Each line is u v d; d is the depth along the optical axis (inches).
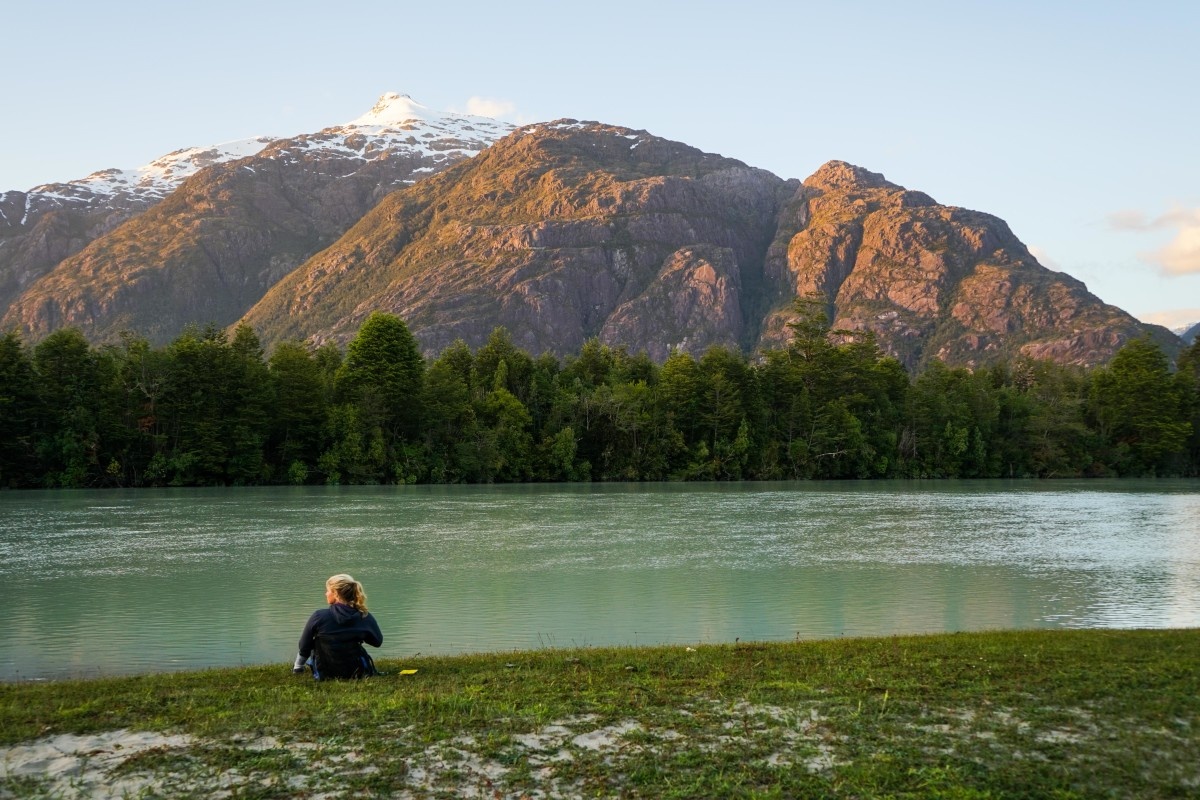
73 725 572.7
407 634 1134.4
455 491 4618.6
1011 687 661.3
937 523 2792.8
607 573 1701.5
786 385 6609.3
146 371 4955.7
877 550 2076.8
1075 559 1904.5
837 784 482.0
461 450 5492.1
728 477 6151.6
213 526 2659.9
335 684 684.7
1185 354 7076.8
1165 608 1322.6
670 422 6072.8
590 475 5969.5
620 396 6053.2
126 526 2657.5
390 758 514.9
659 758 516.1
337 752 523.5
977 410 6756.9
